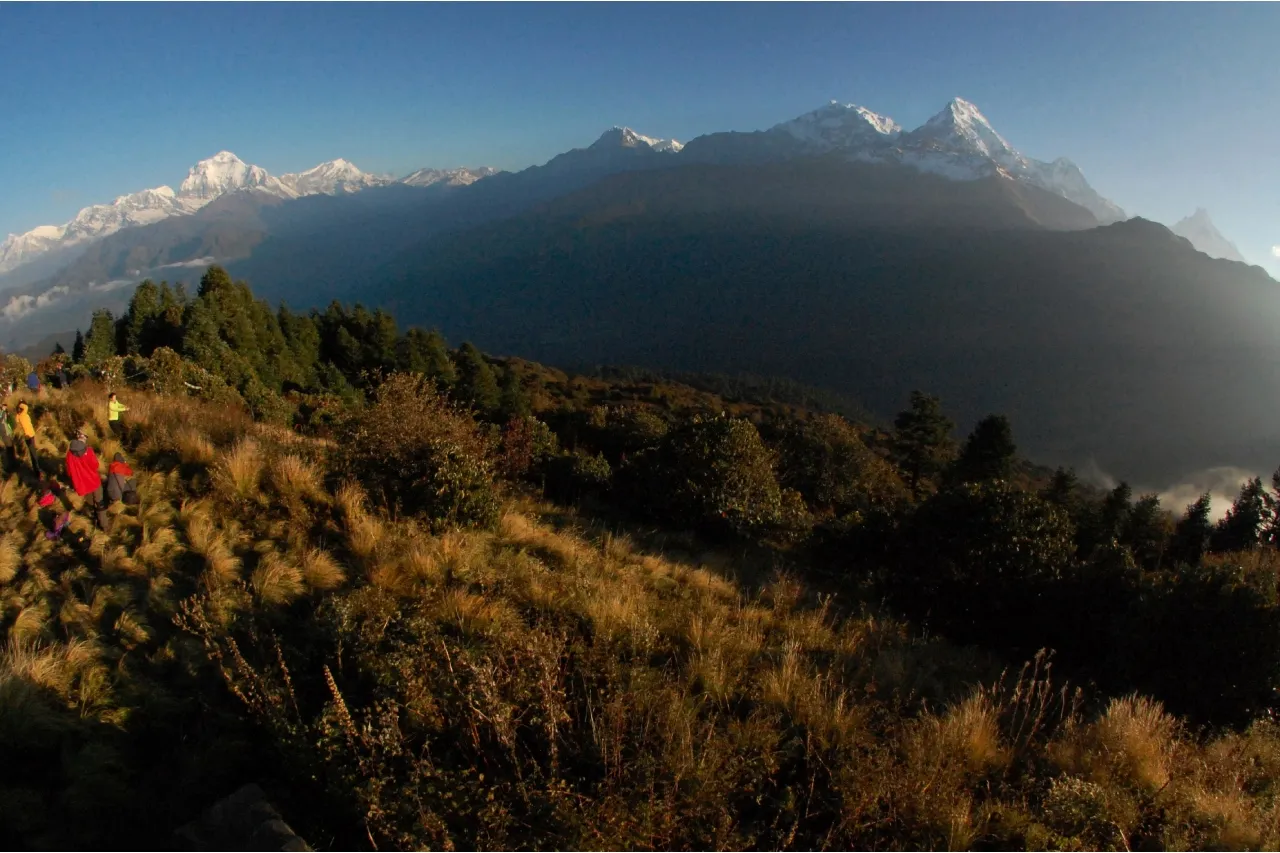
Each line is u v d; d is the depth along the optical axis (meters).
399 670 4.07
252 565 5.67
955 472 44.34
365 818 3.13
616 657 4.61
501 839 3.10
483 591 5.46
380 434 7.98
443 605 5.08
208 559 5.51
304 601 5.24
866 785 3.51
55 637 4.49
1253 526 31.47
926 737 4.05
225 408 11.07
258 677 3.94
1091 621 6.66
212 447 7.70
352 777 3.34
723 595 7.04
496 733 3.66
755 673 4.90
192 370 14.45
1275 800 3.96
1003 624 7.41
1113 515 38.34
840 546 10.10
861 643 6.12
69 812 3.31
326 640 4.62
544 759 3.66
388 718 3.53
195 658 4.35
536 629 4.61
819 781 3.78
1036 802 3.82
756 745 3.85
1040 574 7.24
